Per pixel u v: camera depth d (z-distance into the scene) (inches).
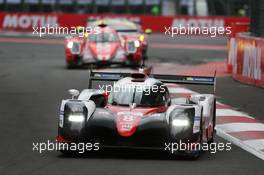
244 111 1771.7
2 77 2566.4
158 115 1213.7
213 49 4404.5
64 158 1189.7
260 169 1119.0
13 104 1888.5
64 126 1206.3
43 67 2994.6
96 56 2874.0
